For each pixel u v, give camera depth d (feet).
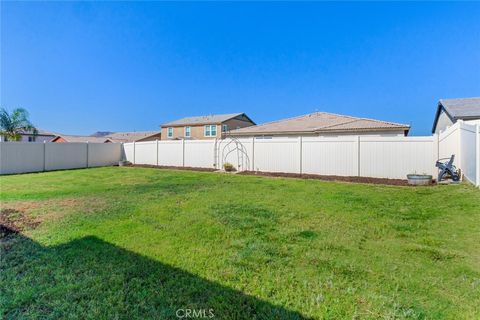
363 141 35.99
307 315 6.76
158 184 31.37
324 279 8.58
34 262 10.12
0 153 49.62
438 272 8.96
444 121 57.21
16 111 83.41
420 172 32.99
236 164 47.39
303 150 40.34
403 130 55.36
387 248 11.18
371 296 7.51
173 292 7.96
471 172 23.98
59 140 133.28
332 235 12.91
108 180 36.35
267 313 6.88
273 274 9.00
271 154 43.32
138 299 7.60
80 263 10.02
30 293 7.89
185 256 10.61
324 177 36.32
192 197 22.76
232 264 9.84
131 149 65.31
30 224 15.24
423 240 12.03
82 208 19.10
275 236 12.85
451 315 6.60
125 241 12.34
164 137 118.62
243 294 7.80
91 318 6.75
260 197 22.54
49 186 30.91
